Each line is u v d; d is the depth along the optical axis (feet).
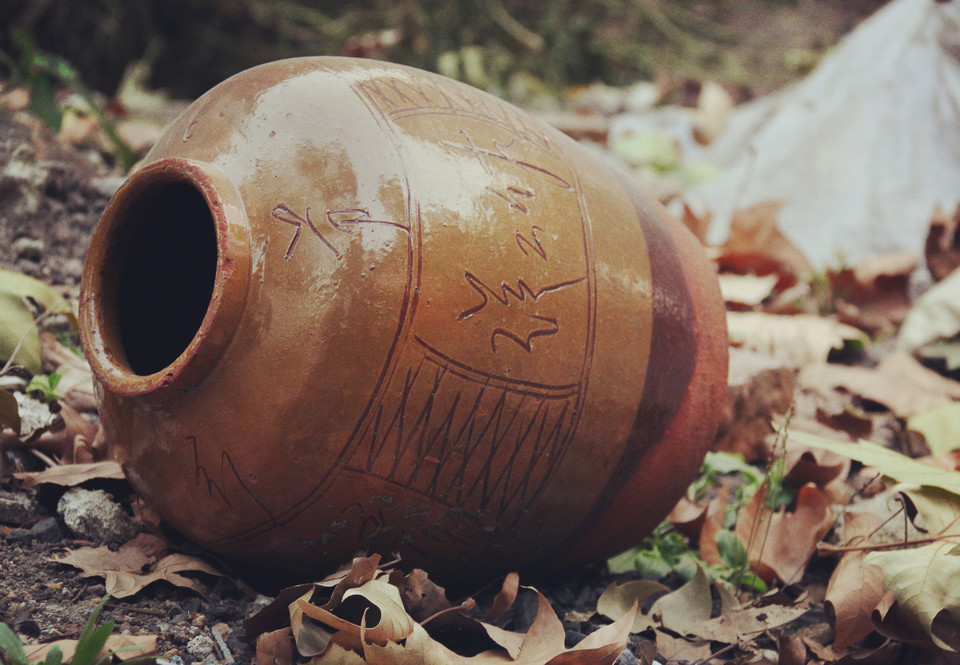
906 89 4.77
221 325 2.36
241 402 2.39
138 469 2.53
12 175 3.47
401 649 2.33
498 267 2.44
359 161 2.40
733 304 3.98
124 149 4.00
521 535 2.59
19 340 2.92
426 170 2.43
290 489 2.43
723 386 2.75
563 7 7.99
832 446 2.81
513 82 7.53
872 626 2.62
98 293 2.54
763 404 3.40
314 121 2.43
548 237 2.50
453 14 7.57
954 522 2.66
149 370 2.64
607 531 2.69
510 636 2.45
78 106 4.23
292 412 2.37
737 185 4.83
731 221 4.11
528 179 2.52
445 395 2.42
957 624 2.54
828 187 4.68
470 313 2.42
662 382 2.62
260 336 2.37
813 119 4.89
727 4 9.06
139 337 2.63
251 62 7.42
